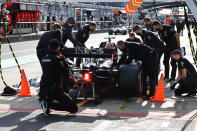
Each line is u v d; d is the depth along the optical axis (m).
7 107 6.55
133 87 6.92
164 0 14.16
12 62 13.35
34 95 7.60
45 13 32.00
